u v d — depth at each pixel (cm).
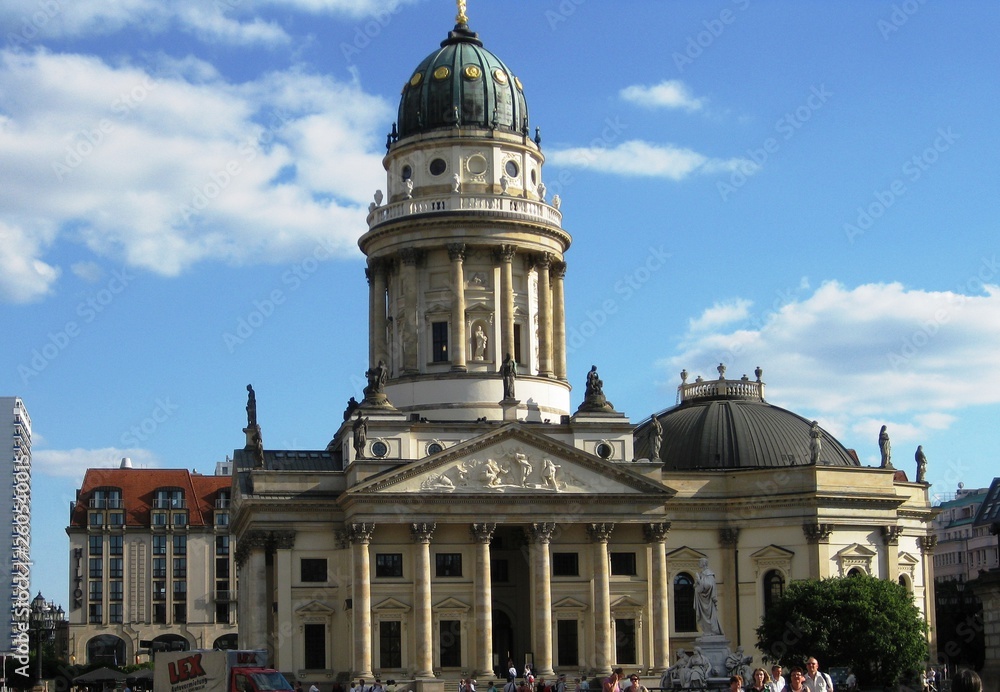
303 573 13675
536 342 15625
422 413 14950
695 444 15188
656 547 13812
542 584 13425
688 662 9831
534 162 16025
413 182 15688
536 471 13600
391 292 15750
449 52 16038
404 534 13500
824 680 5169
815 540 14112
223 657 10056
